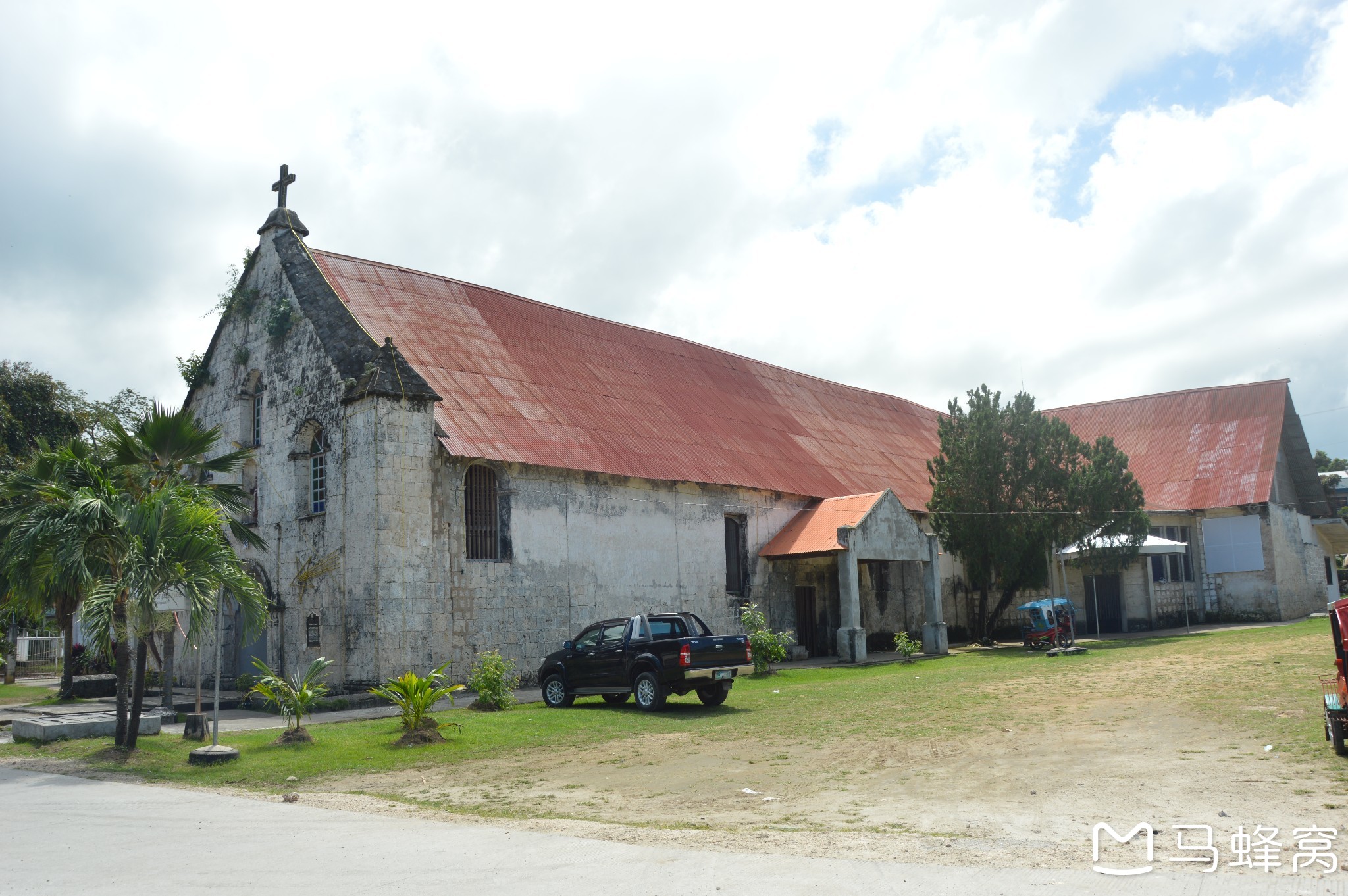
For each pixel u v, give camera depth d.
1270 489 42.38
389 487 21.47
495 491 24.09
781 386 41.75
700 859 7.39
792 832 8.44
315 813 9.88
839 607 34.22
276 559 24.58
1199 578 43.12
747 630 27.44
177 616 14.51
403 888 6.70
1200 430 47.44
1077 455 34.47
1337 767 10.10
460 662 22.33
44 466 18.86
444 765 13.10
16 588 16.27
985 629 36.66
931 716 16.03
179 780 12.36
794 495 32.50
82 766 13.11
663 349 36.94
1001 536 33.56
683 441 30.64
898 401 50.16
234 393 27.20
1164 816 8.48
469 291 30.59
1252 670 19.59
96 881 7.01
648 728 16.00
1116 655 26.41
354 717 18.91
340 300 24.31
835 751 13.15
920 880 6.63
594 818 9.52
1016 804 9.28
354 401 22.16
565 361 30.89
